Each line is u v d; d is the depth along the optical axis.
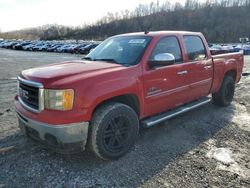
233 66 6.63
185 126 5.27
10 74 13.52
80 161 3.82
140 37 4.66
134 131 4.07
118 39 4.98
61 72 3.62
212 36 87.12
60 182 3.32
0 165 3.68
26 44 56.06
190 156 4.02
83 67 3.88
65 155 3.97
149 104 4.31
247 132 5.02
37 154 4.00
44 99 3.38
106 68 3.85
